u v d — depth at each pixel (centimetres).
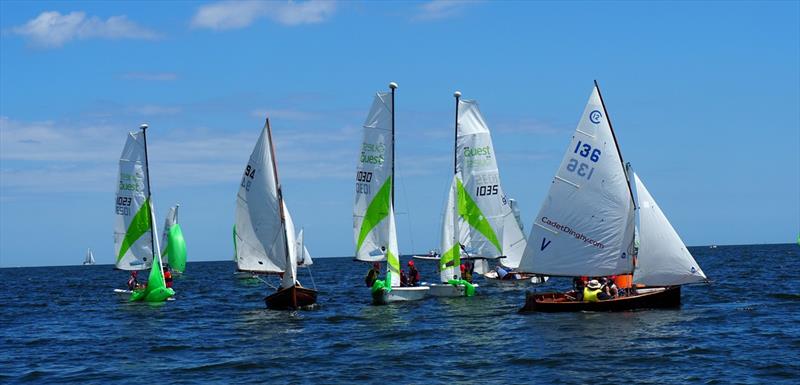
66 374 2716
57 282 10169
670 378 2452
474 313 4078
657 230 3834
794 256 13412
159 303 5353
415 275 4775
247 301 5531
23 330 3962
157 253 5453
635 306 3850
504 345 3053
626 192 3912
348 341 3262
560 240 4016
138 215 5528
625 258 3916
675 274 3816
